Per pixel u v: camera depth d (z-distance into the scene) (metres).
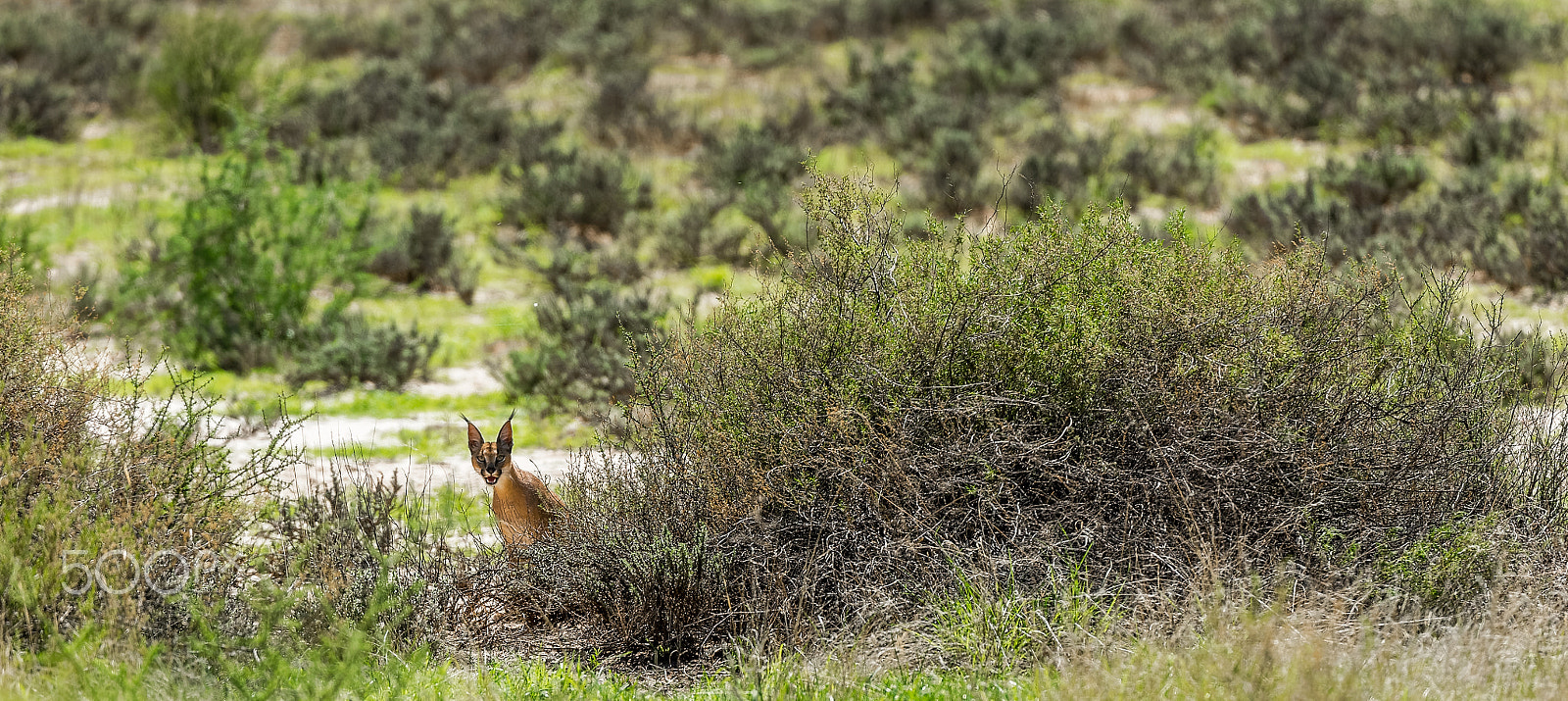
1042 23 54.75
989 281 13.48
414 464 21.44
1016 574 12.71
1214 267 13.66
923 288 13.73
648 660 13.28
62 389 13.40
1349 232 31.67
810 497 13.23
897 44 57.91
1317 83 44.59
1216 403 12.77
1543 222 31.34
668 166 44.78
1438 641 11.51
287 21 62.97
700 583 13.26
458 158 45.12
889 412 12.92
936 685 11.48
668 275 35.47
